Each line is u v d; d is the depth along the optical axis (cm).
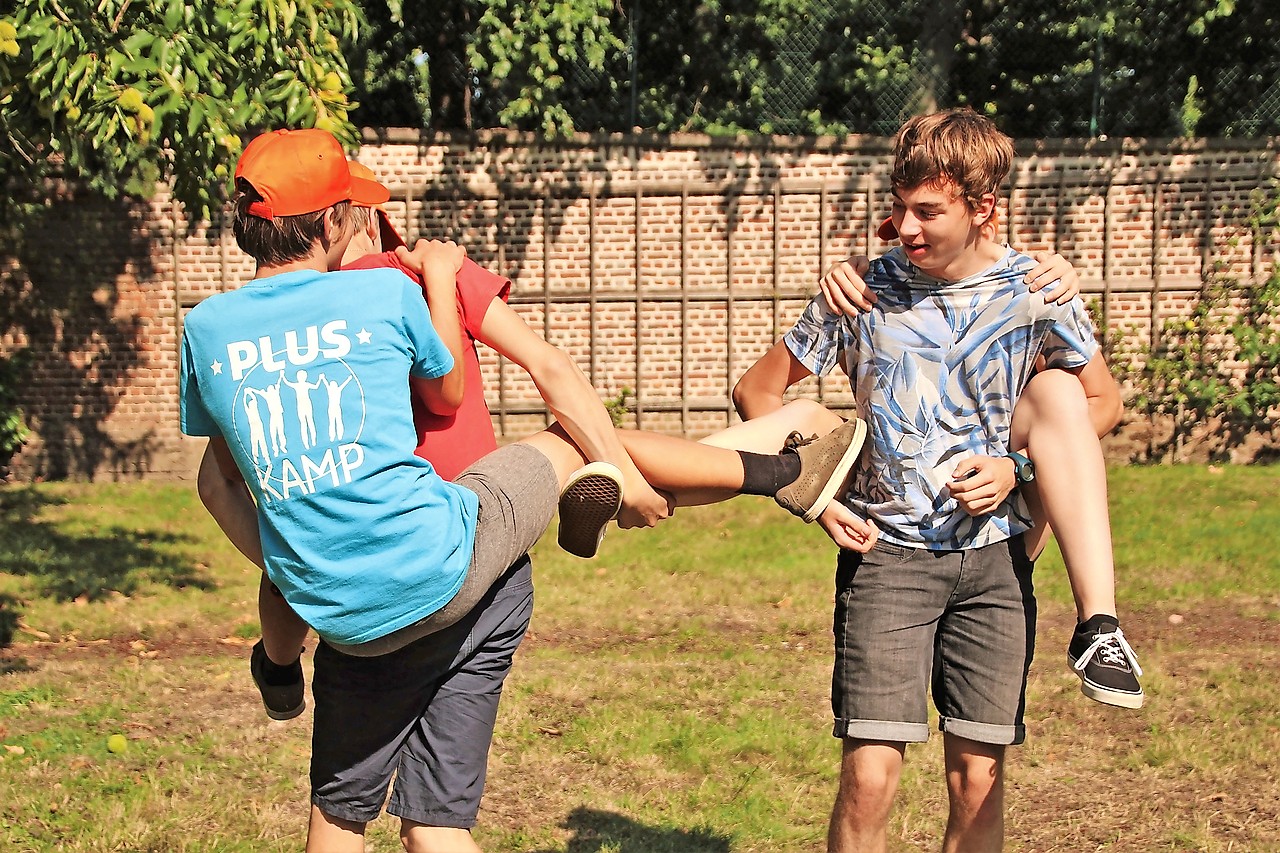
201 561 1031
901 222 305
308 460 262
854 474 337
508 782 516
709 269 1488
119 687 649
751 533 1139
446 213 1471
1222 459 1532
